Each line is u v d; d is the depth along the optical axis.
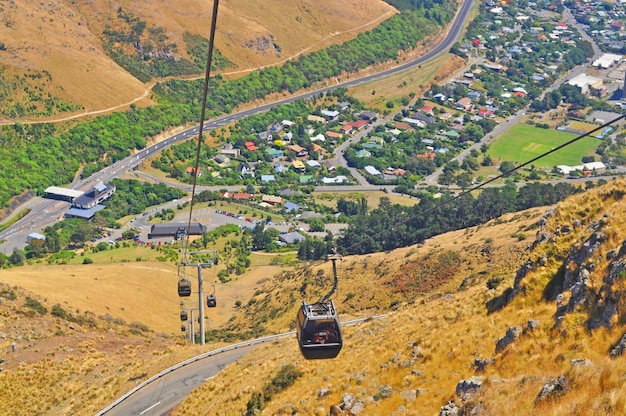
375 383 43.97
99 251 183.75
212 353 77.44
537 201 173.12
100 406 64.06
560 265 46.25
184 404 60.59
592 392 26.38
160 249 181.62
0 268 165.00
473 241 107.38
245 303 135.75
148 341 91.94
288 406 47.25
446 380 39.81
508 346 38.56
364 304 103.19
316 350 35.59
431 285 98.31
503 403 29.55
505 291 49.06
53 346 82.00
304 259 171.75
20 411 66.94
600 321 35.12
